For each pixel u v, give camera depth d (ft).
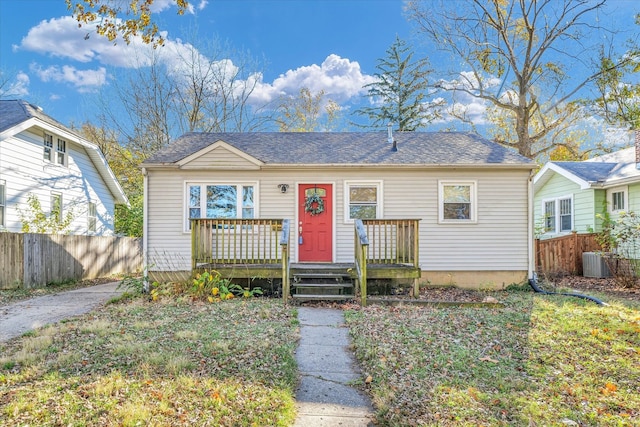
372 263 30.48
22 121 40.45
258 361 15.20
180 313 23.16
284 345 17.21
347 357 16.44
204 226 29.53
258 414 11.19
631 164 45.14
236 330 19.35
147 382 12.82
